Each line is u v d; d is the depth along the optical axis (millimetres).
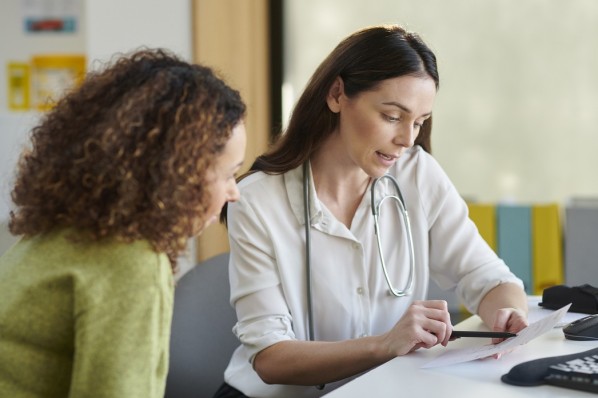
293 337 1690
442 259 1939
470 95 4105
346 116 1715
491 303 1790
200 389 1901
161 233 1145
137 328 1109
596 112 3965
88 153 1136
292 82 4289
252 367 1706
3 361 1137
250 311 1691
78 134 1161
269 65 4203
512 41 4035
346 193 1822
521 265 3125
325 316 1762
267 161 1805
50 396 1147
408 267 1850
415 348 1490
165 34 4027
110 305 1107
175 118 1152
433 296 2166
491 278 1856
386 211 1858
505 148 4086
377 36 1681
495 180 4117
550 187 4051
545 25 3990
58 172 1161
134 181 1129
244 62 4105
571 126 4000
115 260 1126
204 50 4062
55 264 1140
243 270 1719
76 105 1187
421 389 1239
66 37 4367
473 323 1770
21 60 4395
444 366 1361
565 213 2520
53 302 1130
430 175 1920
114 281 1117
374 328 1814
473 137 4121
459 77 4109
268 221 1741
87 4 3969
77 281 1113
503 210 3137
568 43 3969
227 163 1226
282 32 4211
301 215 1763
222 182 1232
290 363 1577
